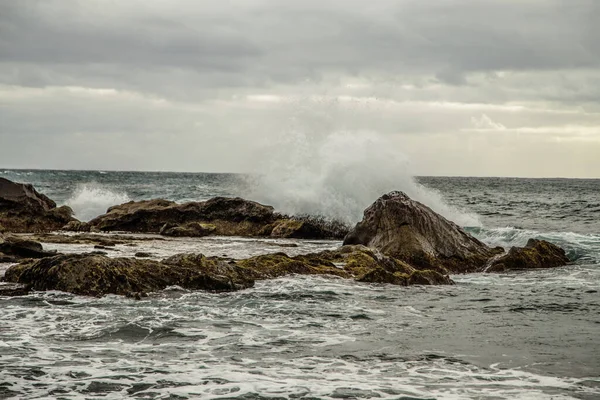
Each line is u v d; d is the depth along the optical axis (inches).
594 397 500.4
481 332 705.6
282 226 1700.3
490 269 1159.0
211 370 552.4
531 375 554.6
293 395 495.5
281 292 882.8
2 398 480.1
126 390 500.7
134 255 1169.4
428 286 981.8
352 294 895.1
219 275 898.1
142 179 6038.4
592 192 5482.3
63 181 4955.7
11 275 871.1
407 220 1207.6
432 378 543.2
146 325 697.0
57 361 569.9
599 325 744.3
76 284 823.1
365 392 504.7
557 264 1219.9
